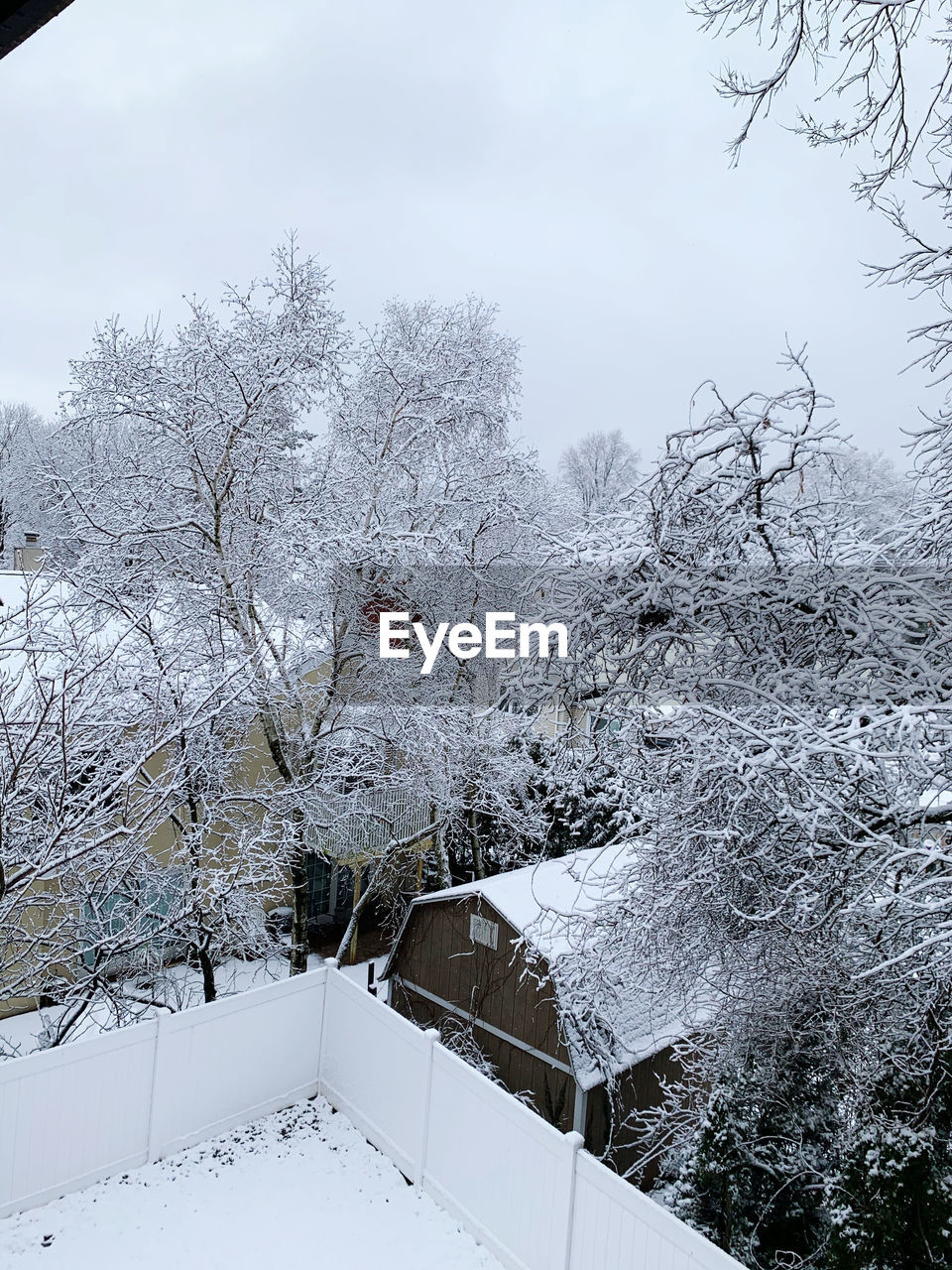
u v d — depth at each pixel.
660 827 7.02
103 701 9.28
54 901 9.12
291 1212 7.10
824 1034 7.23
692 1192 7.71
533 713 7.39
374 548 13.30
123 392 12.09
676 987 7.91
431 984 12.42
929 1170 5.93
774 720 5.83
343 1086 8.64
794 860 6.09
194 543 12.57
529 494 16.84
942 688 5.47
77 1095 7.08
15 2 0.94
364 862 15.03
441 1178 7.39
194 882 11.27
